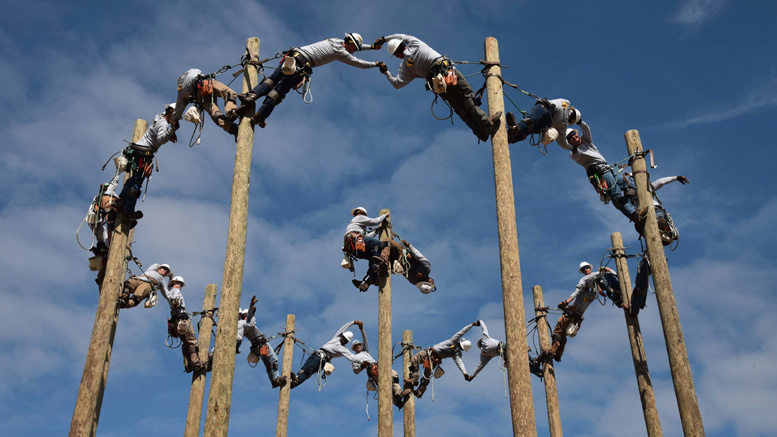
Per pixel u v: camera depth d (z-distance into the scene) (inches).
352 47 380.8
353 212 482.0
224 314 308.7
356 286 465.4
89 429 332.2
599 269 501.4
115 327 417.7
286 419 608.1
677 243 414.3
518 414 291.1
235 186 335.0
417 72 373.4
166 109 395.9
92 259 409.4
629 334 475.8
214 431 288.7
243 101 347.9
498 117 354.0
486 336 586.2
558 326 557.9
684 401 347.9
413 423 604.7
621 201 412.5
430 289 499.5
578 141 413.4
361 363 607.5
